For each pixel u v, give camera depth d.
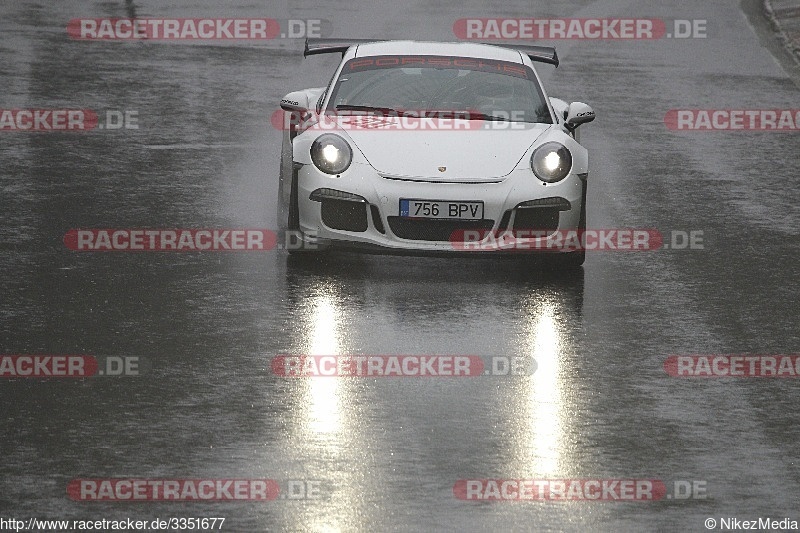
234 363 27.20
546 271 34.59
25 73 57.41
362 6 75.19
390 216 33.78
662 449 23.38
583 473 22.27
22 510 20.48
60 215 38.28
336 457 22.66
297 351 28.02
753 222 39.50
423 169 34.12
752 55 65.94
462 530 20.03
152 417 24.28
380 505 20.81
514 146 35.12
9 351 27.67
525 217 34.06
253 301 31.34
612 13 75.69
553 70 61.28
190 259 34.62
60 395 25.28
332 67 60.81
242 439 23.36
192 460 22.44
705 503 21.22
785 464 22.84
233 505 20.72
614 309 31.47
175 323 29.64
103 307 30.66
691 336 29.66
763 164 46.56
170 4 74.69
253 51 63.56
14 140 46.84
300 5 74.94
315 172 34.16
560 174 34.38
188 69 59.38
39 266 33.66
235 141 47.69
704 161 46.78
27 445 22.92
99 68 58.94
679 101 56.09
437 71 38.22
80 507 20.61
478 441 23.50
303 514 20.45
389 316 30.47
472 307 31.31
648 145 48.84
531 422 24.45
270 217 38.72
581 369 27.39
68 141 46.94
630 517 20.64
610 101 55.72
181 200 40.12
